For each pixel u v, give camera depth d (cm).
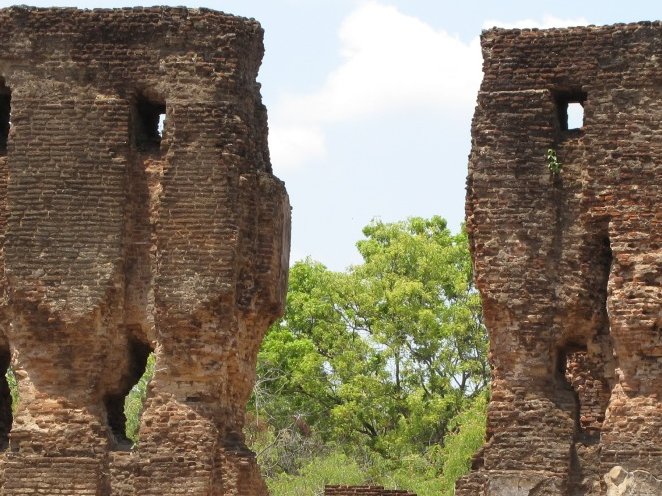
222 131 4094
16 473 4056
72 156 4125
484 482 3891
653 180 3922
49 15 4166
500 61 3994
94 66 4147
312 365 6681
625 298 3897
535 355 3931
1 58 4166
